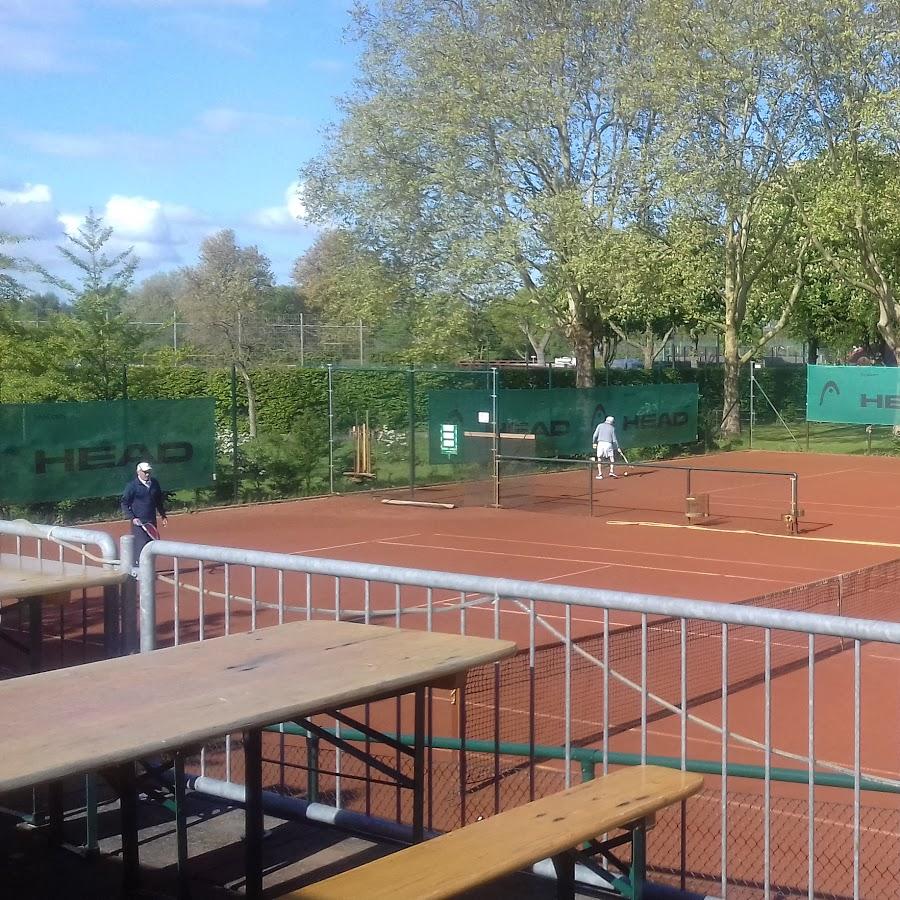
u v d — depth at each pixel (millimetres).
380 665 4074
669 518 22734
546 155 35406
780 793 6598
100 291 26172
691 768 5020
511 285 36531
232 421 25000
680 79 33906
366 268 37688
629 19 35031
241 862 4844
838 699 8742
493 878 3508
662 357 77062
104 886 4621
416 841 4625
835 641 10641
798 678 9312
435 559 17688
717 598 14367
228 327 44469
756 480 30109
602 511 23875
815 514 23500
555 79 34781
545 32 34531
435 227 36844
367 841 5039
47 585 5188
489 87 34219
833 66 33344
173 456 23766
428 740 5223
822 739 7781
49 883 4645
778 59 34094
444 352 38312
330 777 6555
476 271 35125
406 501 24984
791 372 44188
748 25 34344
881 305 38000
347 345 49344
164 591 13711
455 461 28203
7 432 20688
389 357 44938
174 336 44781
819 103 34406
